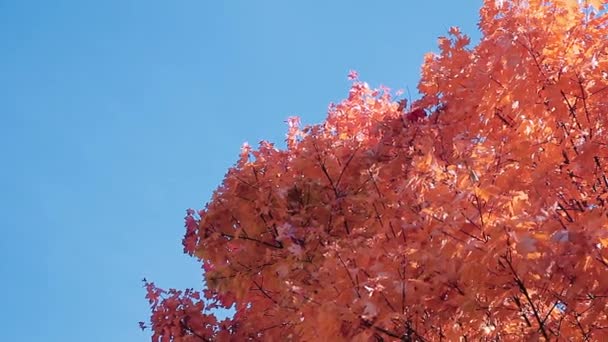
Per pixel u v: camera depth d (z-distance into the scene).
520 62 5.94
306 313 5.16
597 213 4.75
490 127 6.45
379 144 6.97
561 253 4.58
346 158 6.80
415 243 4.98
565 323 4.95
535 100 5.94
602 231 4.49
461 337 5.04
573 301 4.75
